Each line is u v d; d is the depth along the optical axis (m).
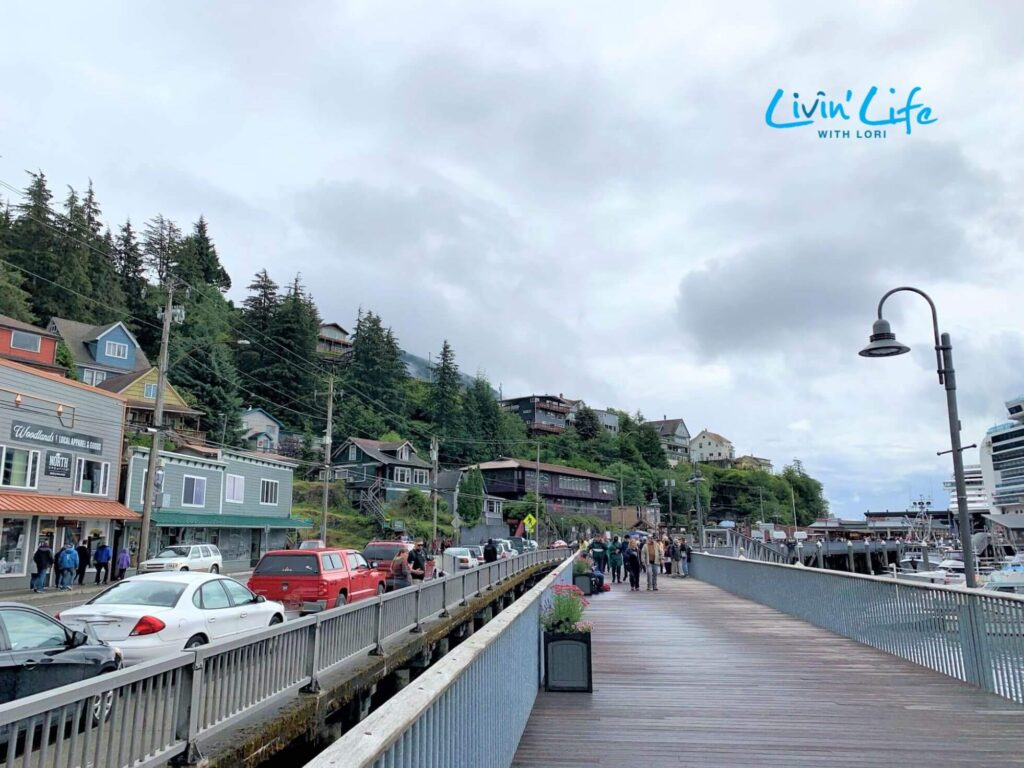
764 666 9.70
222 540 41.72
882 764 5.46
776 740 6.11
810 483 167.38
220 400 66.69
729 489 132.50
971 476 79.12
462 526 68.44
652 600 20.19
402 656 12.34
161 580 10.50
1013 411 59.44
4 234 69.94
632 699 7.69
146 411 55.34
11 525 27.28
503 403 128.38
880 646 11.12
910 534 101.12
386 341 99.38
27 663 6.96
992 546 58.94
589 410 129.00
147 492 27.91
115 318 74.75
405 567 20.41
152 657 9.25
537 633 8.23
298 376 82.38
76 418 31.08
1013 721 6.72
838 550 78.94
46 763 4.58
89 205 86.62
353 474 71.69
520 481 86.06
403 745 2.55
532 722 6.73
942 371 11.52
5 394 27.06
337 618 10.05
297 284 95.75
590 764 5.44
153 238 94.69
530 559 36.16
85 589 26.41
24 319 57.94
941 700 7.61
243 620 11.07
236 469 43.56
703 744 5.99
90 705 5.01
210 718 6.62
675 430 161.12
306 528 48.41
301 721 8.09
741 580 21.81
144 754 5.62
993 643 7.93
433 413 99.31
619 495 104.19
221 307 91.44
